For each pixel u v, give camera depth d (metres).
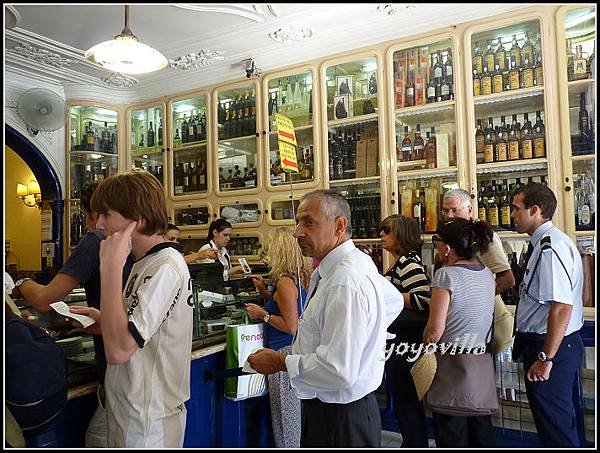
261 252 3.47
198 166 3.93
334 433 1.25
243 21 2.99
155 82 3.95
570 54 2.58
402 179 3.09
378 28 3.00
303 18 2.94
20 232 5.82
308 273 1.98
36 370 1.07
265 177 3.48
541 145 2.62
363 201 3.21
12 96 3.80
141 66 2.59
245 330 1.82
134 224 1.14
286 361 1.22
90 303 1.39
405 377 2.14
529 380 1.80
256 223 3.50
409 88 3.01
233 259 3.65
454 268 1.74
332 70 3.33
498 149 2.73
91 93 4.07
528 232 1.94
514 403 2.54
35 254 5.65
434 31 2.88
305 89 3.42
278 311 1.95
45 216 4.16
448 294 1.71
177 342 1.20
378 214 3.15
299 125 3.43
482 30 2.73
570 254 1.80
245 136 3.60
